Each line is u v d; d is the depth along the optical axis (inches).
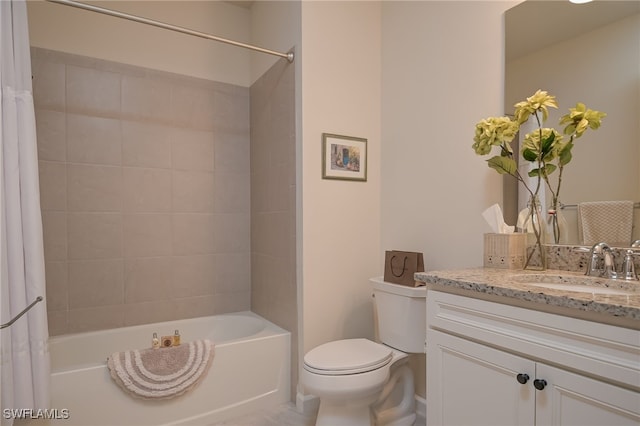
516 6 68.4
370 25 98.7
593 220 58.0
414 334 74.7
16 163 59.7
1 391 56.3
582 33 59.4
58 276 90.9
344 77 93.7
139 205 100.6
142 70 101.4
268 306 104.4
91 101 94.9
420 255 76.2
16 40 61.0
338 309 92.0
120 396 72.8
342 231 93.0
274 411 87.2
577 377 38.9
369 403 71.0
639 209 53.0
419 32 88.4
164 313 103.9
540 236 63.7
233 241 114.5
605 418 36.8
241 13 116.5
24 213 60.9
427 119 86.0
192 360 79.2
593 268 55.3
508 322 45.7
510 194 68.8
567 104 61.3
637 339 34.7
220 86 112.8
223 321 109.0
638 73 53.3
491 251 65.8
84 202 93.9
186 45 108.0
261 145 108.5
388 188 96.9
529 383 43.0
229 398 84.0
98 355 92.7
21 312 58.3
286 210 94.3
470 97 76.3
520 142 67.4
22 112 61.2
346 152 93.5
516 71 68.3
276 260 99.6
